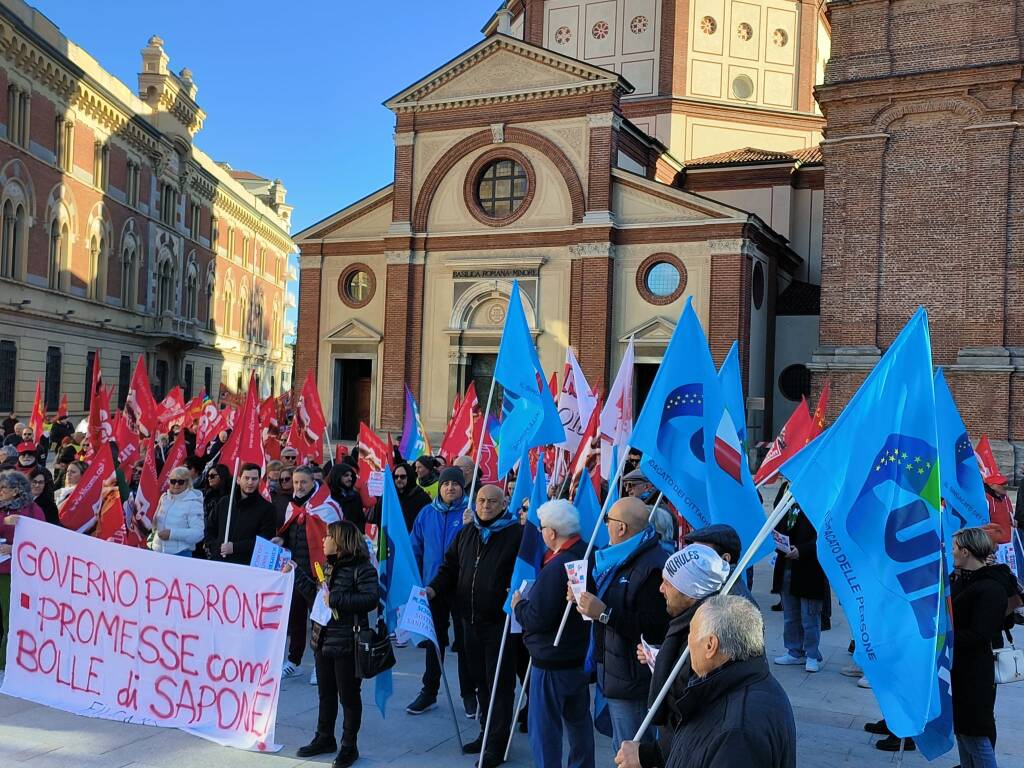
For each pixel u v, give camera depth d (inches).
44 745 288.2
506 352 346.6
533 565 287.7
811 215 1526.8
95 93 1617.9
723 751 142.3
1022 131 1015.6
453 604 344.8
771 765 142.8
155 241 1939.0
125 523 380.2
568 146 1307.8
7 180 1378.0
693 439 260.1
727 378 328.8
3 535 374.9
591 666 258.2
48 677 328.8
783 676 388.8
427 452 591.2
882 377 205.5
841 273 1096.2
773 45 1644.9
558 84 1307.8
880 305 1079.0
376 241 1425.9
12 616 335.6
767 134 1636.3
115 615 318.3
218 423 730.8
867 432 203.5
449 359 1360.7
